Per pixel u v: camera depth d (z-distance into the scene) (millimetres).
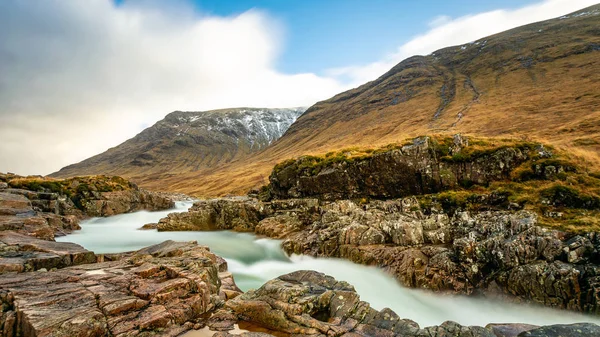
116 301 16250
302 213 48625
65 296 16500
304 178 53500
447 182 42750
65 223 51594
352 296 19234
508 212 32406
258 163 192875
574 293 21484
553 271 22422
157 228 54344
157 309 16609
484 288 25234
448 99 162125
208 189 152625
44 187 64000
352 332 16172
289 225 46594
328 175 50531
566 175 35312
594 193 31016
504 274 24438
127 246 42844
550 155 39031
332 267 33094
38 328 13289
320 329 16156
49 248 25891
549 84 129625
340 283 21188
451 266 26828
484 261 26062
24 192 54938
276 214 50812
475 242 27031
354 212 40500
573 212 29578
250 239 46719
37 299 15914
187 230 53906
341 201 44656
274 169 60688
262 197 64875
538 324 21875
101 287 17984
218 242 45750
